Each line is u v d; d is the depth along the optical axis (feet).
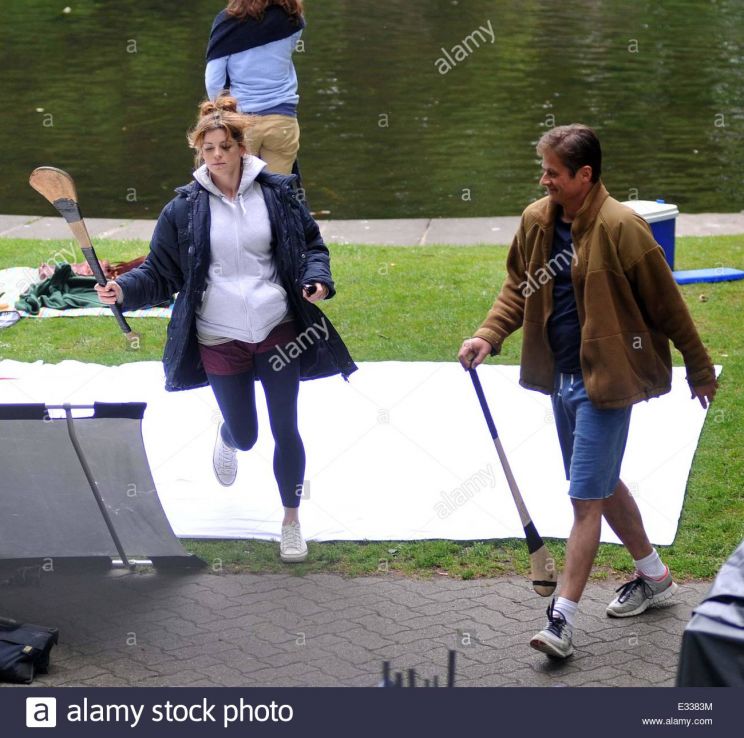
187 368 32.01
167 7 188.75
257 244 30.89
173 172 97.76
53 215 84.58
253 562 32.81
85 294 55.52
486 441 39.60
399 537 33.78
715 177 95.55
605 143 106.83
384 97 125.29
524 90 128.47
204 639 28.76
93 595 31.07
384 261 60.95
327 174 95.61
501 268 59.16
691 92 128.36
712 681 18.75
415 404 42.55
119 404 28.86
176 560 32.07
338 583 31.55
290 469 32.50
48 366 46.68
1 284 56.13
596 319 26.58
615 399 26.68
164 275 31.45
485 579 31.55
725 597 19.31
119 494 30.50
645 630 28.84
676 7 187.01
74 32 165.58
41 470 29.71
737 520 34.12
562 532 33.76
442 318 51.52
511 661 27.50
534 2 193.16
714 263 59.06
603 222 26.37
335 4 189.78
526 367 28.35
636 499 35.24
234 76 49.16
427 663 27.45
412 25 170.91
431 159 100.27
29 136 110.01
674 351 47.29
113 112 119.96
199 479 37.68
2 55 149.28
